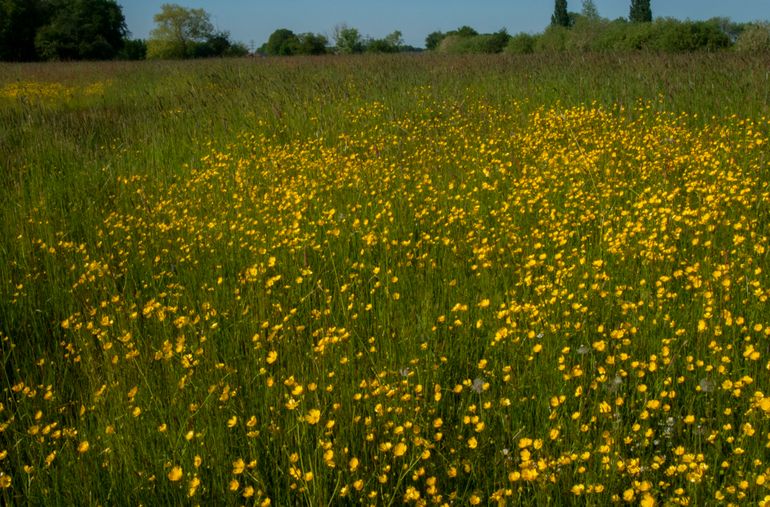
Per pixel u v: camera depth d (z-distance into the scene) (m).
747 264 3.75
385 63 16.55
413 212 5.46
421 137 8.58
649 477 2.41
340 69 15.62
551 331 3.23
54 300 4.30
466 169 6.76
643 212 4.74
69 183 6.77
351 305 3.60
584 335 3.34
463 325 3.52
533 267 4.25
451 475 2.37
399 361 3.22
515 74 12.54
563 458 2.31
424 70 14.13
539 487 2.35
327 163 7.07
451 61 16.19
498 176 6.39
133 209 6.03
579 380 2.96
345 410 2.81
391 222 5.13
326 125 9.23
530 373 3.05
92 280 4.35
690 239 4.37
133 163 7.81
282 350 3.39
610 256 4.31
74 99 15.36
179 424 2.81
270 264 3.97
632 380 2.98
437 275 4.28
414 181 6.37
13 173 7.08
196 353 3.14
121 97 15.21
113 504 2.47
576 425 2.59
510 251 4.43
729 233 4.37
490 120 9.01
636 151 6.88
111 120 10.64
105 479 2.58
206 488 2.51
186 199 6.30
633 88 9.83
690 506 2.22
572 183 5.79
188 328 3.66
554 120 8.52
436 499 2.21
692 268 3.57
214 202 6.19
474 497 2.22
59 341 3.93
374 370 3.09
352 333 3.50
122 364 3.30
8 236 5.27
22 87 17.05
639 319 3.37
